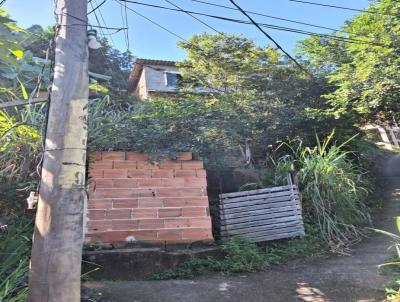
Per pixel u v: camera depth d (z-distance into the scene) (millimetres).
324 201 6156
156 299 3654
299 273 4465
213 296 3760
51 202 2525
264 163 8047
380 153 15703
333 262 4859
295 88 10164
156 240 4820
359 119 10492
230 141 6359
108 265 4348
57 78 2727
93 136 5230
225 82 11086
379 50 7578
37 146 5090
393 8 7438
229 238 5102
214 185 6266
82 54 2820
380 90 8094
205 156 5992
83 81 2781
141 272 4406
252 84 10570
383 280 4039
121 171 5062
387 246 5449
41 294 2404
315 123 9352
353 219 6418
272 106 9500
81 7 2904
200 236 4961
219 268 4605
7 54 3506
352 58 9562
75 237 2549
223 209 5500
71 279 2479
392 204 8625
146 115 5820
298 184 6227
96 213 4773
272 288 3982
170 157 5285
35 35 7012
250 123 7758
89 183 4844
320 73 10359
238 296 3762
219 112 6363
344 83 8570
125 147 5363
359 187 7246
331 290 3869
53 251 2459
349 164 7520
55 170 2574
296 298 3691
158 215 4945
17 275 3186
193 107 6184
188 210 5055
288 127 9047
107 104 6332
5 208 4746
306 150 7512
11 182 4961
